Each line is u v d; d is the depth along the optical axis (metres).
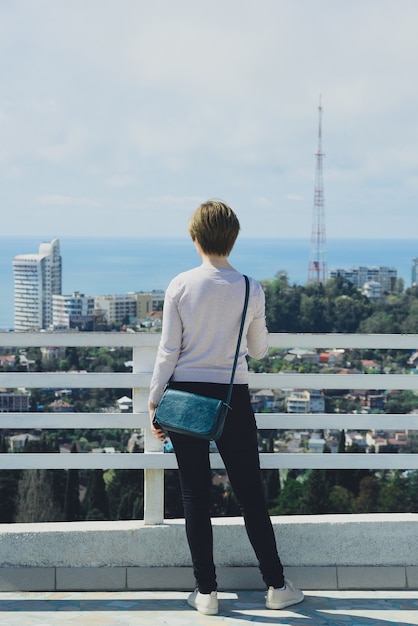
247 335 3.25
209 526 3.20
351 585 3.58
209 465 3.19
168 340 3.11
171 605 3.32
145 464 3.58
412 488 25.00
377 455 3.66
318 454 3.66
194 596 3.29
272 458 3.66
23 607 3.29
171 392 3.09
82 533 3.53
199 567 3.20
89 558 3.54
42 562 3.53
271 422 3.64
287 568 3.57
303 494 24.83
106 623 3.08
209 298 3.09
